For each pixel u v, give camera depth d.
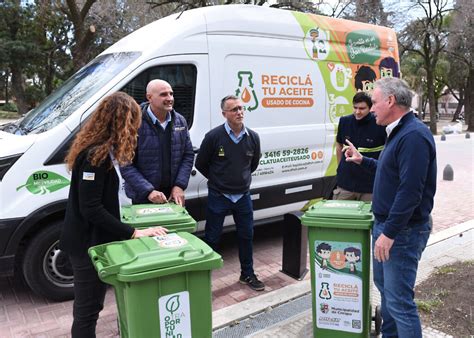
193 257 2.03
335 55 5.61
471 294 3.75
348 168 4.14
